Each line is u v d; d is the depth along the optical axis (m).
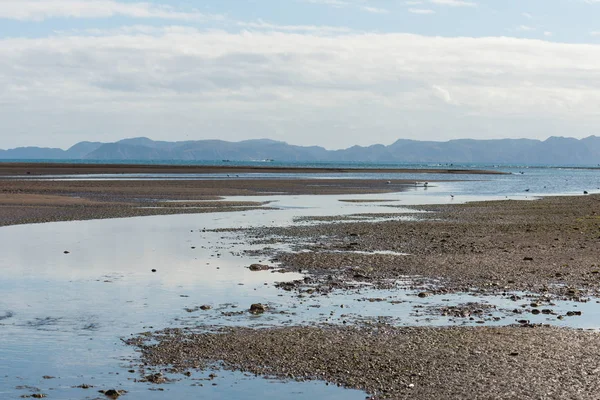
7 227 36.28
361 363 12.93
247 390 11.64
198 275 22.22
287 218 42.22
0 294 19.17
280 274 22.45
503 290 19.86
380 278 21.75
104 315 16.78
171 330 15.36
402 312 17.06
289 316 16.64
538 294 19.31
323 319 16.33
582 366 12.58
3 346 14.14
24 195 59.66
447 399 11.05
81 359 13.31
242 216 43.62
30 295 19.06
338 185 89.19
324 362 13.03
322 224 38.41
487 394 11.23
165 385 11.90
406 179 121.44
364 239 31.53
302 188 80.00
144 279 21.48
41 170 139.12
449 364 12.77
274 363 13.02
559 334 14.75
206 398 11.28
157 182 88.88
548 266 23.86
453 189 85.56
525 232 34.44
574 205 54.16
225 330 15.32
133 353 13.70
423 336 14.67
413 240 31.16
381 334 14.90
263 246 29.19
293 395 11.38
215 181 94.56
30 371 12.60
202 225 37.78
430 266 23.92
